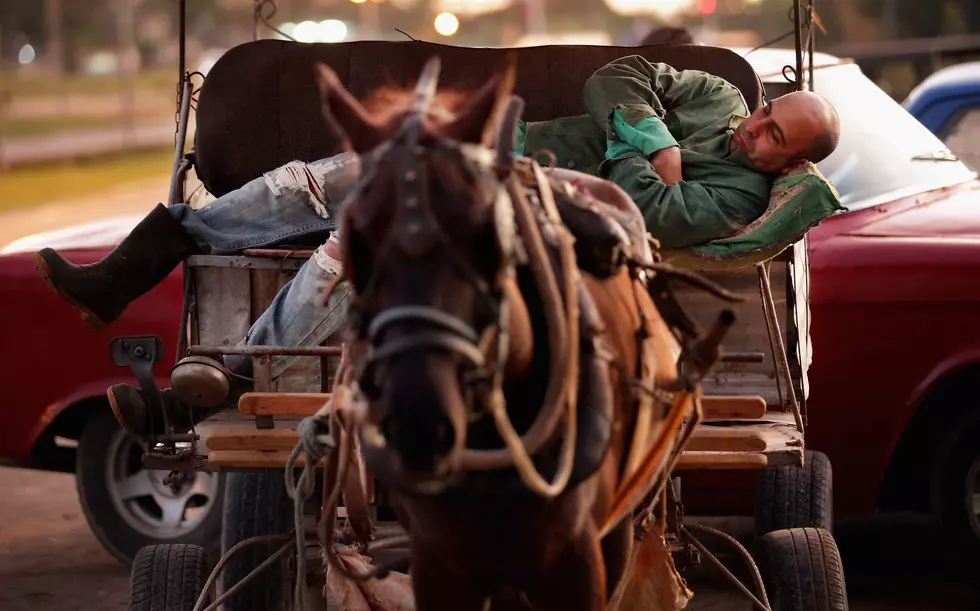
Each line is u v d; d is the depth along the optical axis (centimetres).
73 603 760
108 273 613
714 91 647
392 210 319
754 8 3772
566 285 372
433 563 403
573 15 5069
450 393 312
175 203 675
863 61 1450
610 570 452
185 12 729
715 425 568
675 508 546
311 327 561
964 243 733
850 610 732
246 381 584
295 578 579
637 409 418
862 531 891
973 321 725
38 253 602
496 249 326
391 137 331
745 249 566
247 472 603
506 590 399
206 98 703
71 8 7294
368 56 709
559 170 481
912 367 731
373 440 344
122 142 4103
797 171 576
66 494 1048
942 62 1438
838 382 733
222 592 591
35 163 3525
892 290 728
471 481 366
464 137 331
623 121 602
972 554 738
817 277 730
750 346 598
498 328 329
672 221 563
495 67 707
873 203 777
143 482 809
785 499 623
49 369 807
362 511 467
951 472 739
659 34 954
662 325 466
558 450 372
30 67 7138
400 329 315
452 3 4572
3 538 910
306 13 3981
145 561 582
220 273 608
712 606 735
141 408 559
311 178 628
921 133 850
